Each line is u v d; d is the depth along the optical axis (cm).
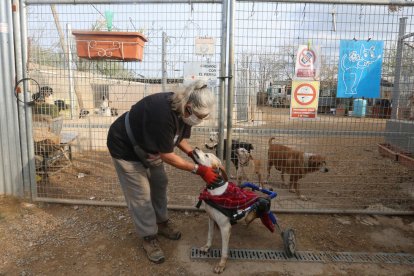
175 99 264
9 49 393
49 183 501
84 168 591
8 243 328
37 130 487
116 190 475
